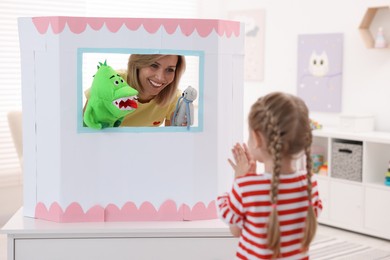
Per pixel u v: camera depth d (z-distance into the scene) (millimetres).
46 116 2143
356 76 4109
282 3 4570
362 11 4039
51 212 2166
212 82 2146
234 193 1602
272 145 1539
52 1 4273
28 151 2207
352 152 3807
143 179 2156
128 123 2412
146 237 2098
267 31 4703
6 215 4027
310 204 1576
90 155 2129
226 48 2178
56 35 2084
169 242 2105
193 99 2209
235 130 2256
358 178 3781
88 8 4477
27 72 2176
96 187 2143
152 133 2141
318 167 4105
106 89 2066
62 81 2094
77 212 2143
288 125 1548
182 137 2152
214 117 2160
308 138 1588
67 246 2082
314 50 4348
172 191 2170
